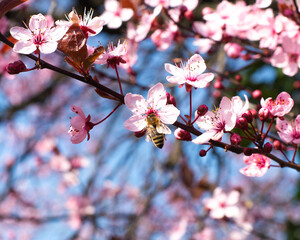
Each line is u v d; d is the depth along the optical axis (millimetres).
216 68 4734
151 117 2184
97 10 5043
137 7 3969
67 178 6629
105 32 4629
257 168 2391
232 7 3707
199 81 2211
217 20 3676
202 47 4008
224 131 2211
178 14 3740
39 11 4504
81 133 2223
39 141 6953
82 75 2127
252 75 4730
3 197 7398
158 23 3965
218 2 4863
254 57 3824
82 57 2025
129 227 5613
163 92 2227
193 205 6969
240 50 3871
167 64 2279
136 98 2207
